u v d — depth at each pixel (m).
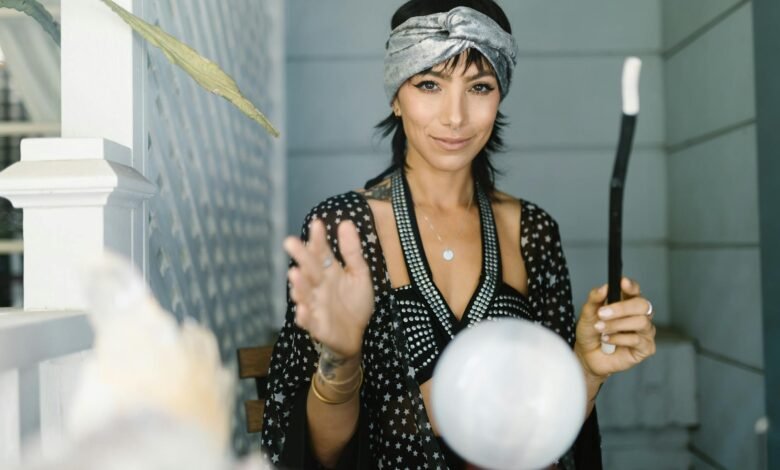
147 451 0.25
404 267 1.02
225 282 1.90
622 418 2.38
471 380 0.41
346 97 2.76
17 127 2.56
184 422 0.27
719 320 2.24
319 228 0.62
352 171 2.76
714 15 2.24
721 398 2.21
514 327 0.44
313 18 2.76
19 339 0.71
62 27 1.07
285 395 0.97
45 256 0.95
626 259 2.78
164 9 1.36
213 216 1.75
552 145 2.75
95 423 0.26
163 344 0.31
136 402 0.27
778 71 1.78
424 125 0.99
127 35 1.07
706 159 2.35
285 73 2.71
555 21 2.75
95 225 0.95
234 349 1.94
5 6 1.09
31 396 0.75
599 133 2.76
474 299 1.01
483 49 0.95
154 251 1.29
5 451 0.71
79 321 0.85
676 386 2.40
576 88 2.76
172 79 1.42
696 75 2.42
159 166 1.32
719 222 2.24
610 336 0.84
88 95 1.07
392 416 0.98
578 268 2.75
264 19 2.58
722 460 2.20
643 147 2.78
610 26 2.77
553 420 0.41
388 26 2.77
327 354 0.81
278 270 2.62
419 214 1.06
